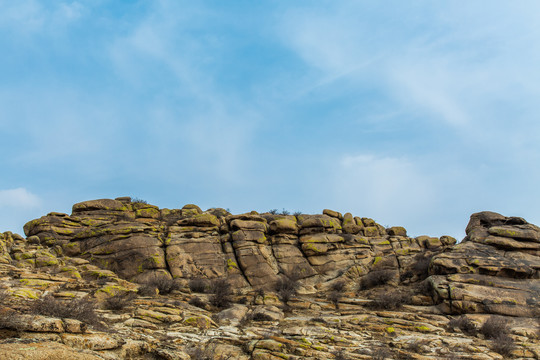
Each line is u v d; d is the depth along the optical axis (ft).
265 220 110.63
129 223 98.89
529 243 92.89
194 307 72.74
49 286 66.39
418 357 54.13
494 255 90.43
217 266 95.81
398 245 112.68
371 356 52.26
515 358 57.00
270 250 104.22
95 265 90.43
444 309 79.20
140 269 90.02
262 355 50.60
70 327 39.93
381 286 96.07
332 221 114.21
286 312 79.10
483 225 103.60
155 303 67.87
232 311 73.36
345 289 96.84
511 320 72.59
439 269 89.51
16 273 69.26
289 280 95.14
